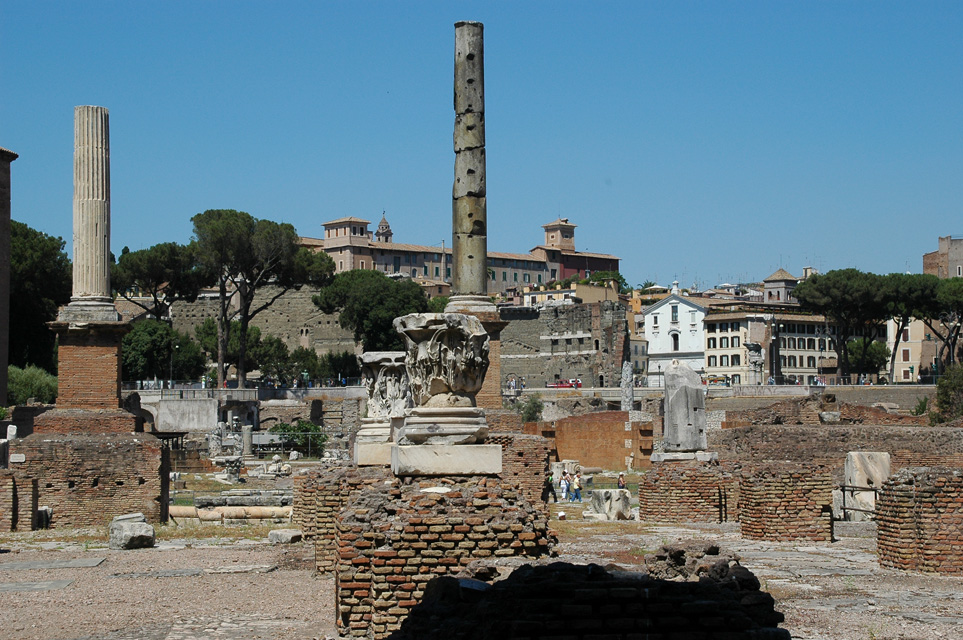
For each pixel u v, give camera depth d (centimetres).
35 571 2423
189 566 2472
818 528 2688
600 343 14812
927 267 15888
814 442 4919
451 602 1322
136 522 2917
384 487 1664
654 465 3338
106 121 3712
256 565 2459
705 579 1383
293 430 8681
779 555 2395
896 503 2148
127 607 1906
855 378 12094
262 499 3828
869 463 3588
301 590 2084
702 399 3353
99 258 3638
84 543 3002
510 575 1251
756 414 5972
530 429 6881
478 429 1683
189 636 1631
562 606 1088
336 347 16562
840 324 12350
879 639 1477
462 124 3244
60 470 3450
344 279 13562
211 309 16488
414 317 1702
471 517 1530
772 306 15150
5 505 3291
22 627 1730
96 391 3572
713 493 3222
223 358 11419
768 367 14225
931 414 6488
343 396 11200
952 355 12175
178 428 9931
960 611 1681
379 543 1529
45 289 10712
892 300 12000
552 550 1552
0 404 9275
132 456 3503
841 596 1827
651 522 3216
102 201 3678
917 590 1894
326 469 2762
